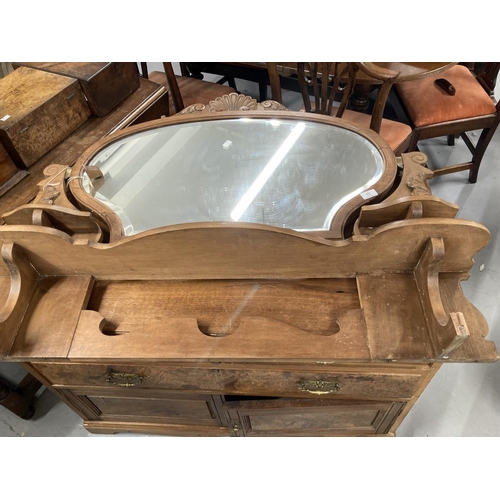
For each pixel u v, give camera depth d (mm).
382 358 735
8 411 1425
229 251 815
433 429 1296
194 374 906
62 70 1358
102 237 911
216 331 817
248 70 2094
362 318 778
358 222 851
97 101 1387
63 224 902
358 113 1592
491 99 1793
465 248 777
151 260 848
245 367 848
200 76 2289
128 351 777
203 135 1118
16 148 1188
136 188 1000
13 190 1203
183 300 862
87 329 810
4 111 1209
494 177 1977
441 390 1371
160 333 792
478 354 729
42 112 1241
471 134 2182
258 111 1140
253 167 1021
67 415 1404
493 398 1348
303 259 823
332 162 1009
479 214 1833
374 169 968
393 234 753
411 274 829
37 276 890
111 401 1119
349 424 1134
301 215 902
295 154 1041
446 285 818
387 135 1504
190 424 1216
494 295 1586
